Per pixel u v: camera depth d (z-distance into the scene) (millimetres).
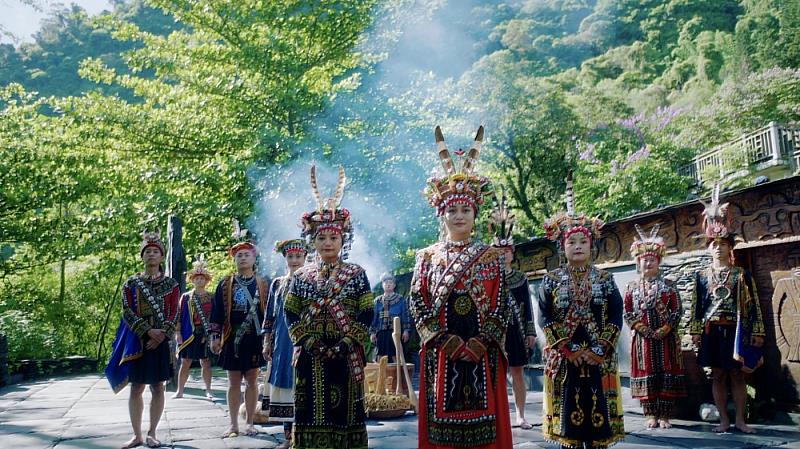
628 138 33781
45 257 17172
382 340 10797
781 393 6316
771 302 6461
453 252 3836
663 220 7832
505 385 3781
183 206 13812
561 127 29297
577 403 4312
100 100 15438
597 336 4340
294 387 4172
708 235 6203
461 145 15227
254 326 5793
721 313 5906
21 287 18125
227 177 13828
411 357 14242
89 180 15109
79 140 15297
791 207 6254
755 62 46094
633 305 6340
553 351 4453
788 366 6234
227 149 15578
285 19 16234
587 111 36500
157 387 5406
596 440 4258
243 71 15562
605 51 70500
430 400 3705
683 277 7445
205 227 14367
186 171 14141
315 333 4137
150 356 5336
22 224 15461
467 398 3604
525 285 6270
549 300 4477
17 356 14766
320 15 16578
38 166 15102
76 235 15203
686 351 6742
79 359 15172
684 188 20875
